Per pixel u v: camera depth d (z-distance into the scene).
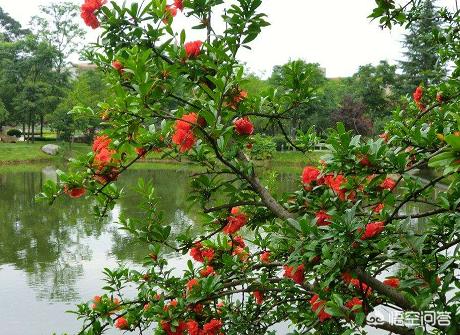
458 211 2.36
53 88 52.41
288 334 2.89
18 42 54.75
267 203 2.72
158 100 2.48
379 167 2.16
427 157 2.19
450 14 3.69
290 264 2.26
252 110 3.01
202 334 3.07
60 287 9.57
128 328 3.29
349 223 2.02
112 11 2.77
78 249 12.57
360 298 2.38
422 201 2.46
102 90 48.75
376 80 30.91
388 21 3.22
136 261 11.09
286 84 2.95
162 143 2.54
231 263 3.27
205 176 2.88
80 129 46.06
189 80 2.71
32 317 7.96
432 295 1.90
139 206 3.40
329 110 30.55
